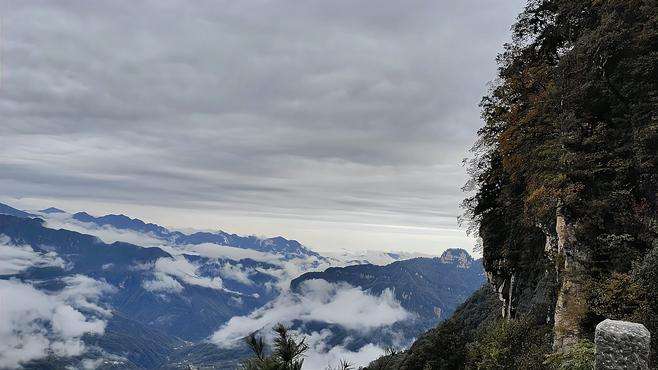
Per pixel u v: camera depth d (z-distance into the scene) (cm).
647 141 1538
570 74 1975
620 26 1806
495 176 2923
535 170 2108
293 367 988
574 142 1784
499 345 2064
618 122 1709
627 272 1391
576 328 1445
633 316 1211
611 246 1495
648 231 1439
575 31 2377
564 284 1602
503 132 2531
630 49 1762
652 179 1492
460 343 3272
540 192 1898
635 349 587
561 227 1741
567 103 1923
